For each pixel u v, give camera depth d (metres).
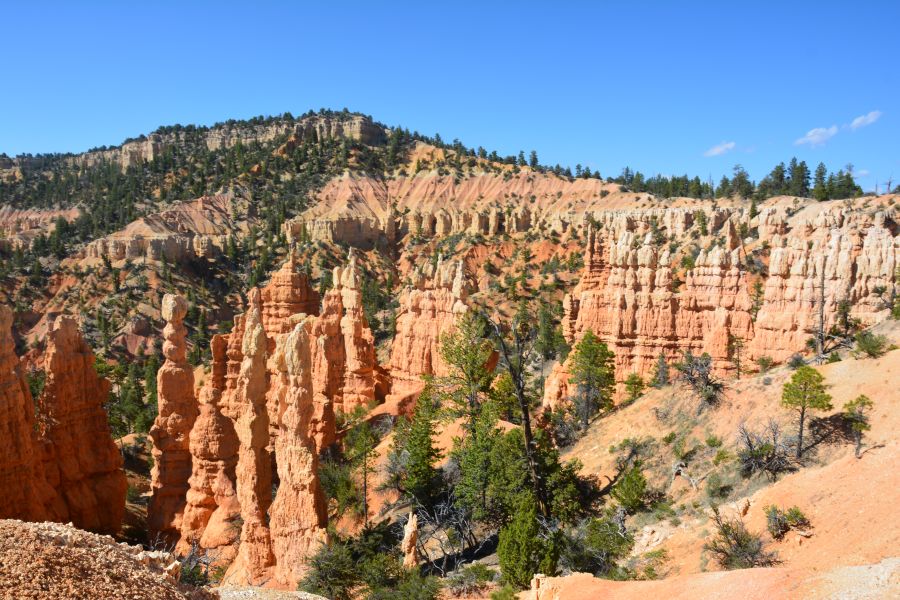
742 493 44.94
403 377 86.50
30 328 193.50
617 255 88.75
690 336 85.06
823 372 56.25
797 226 148.12
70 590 18.70
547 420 71.81
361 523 54.78
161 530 54.56
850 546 33.06
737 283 83.94
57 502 48.53
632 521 47.25
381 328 165.50
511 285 179.88
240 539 49.16
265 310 107.75
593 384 73.00
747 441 48.28
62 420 51.16
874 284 83.81
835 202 174.12
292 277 106.25
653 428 58.84
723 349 82.94
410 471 53.62
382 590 38.62
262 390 45.06
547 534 40.97
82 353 53.47
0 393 42.78
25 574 18.44
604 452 59.34
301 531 40.66
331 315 82.94
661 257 86.81
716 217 180.00
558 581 34.50
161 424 56.28
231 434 53.78
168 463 55.84
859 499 36.19
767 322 82.31
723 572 29.86
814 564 33.38
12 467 43.22
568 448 64.88
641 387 77.88
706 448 52.56
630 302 86.56
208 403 53.50
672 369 82.06
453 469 57.66
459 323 70.31
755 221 174.00
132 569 21.97
